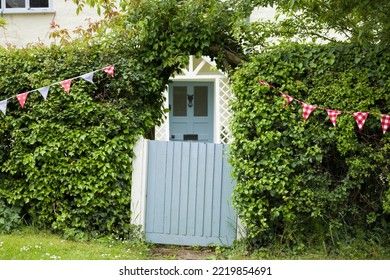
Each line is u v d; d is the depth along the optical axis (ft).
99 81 21.50
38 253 18.51
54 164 21.35
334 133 19.62
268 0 19.99
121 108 21.70
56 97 21.31
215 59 23.20
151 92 22.30
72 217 21.42
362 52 19.70
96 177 21.20
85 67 21.50
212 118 38.60
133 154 21.71
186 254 20.83
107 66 21.44
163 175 21.93
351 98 19.56
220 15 21.58
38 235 21.07
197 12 21.77
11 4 36.45
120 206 21.50
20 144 21.42
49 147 21.18
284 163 19.81
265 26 22.09
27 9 36.06
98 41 22.36
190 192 21.75
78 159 21.25
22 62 21.71
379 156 19.40
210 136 38.55
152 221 21.91
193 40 21.89
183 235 21.72
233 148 20.24
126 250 20.12
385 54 19.43
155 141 22.02
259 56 20.49
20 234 20.97
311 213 19.88
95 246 20.25
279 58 20.31
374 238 20.38
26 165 21.43
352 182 19.89
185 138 38.58
